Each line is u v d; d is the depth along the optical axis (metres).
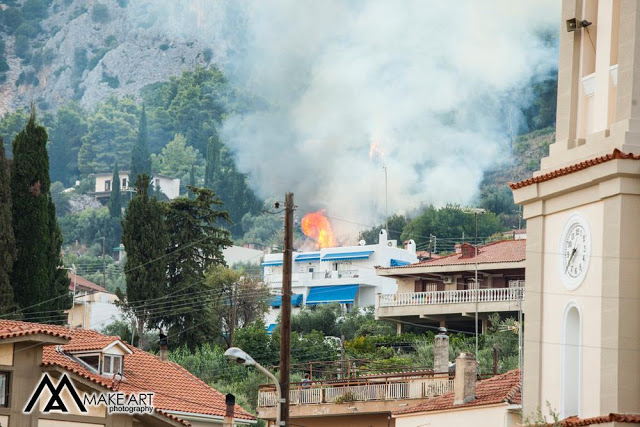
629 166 57.44
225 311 163.62
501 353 122.31
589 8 63.09
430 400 83.12
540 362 62.81
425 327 145.25
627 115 58.47
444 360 95.81
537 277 63.59
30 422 72.88
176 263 163.00
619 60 59.06
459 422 77.81
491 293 138.62
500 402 74.88
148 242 152.62
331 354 137.50
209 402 85.62
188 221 166.38
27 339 72.81
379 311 147.00
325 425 99.25
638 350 56.84
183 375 88.31
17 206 127.81
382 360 125.50
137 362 87.25
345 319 176.25
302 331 172.88
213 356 136.12
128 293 152.12
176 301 156.50
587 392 58.84
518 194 64.94
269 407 103.00
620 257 57.38
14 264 126.50
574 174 60.56
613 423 55.84
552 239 63.03
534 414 62.50
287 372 64.75
